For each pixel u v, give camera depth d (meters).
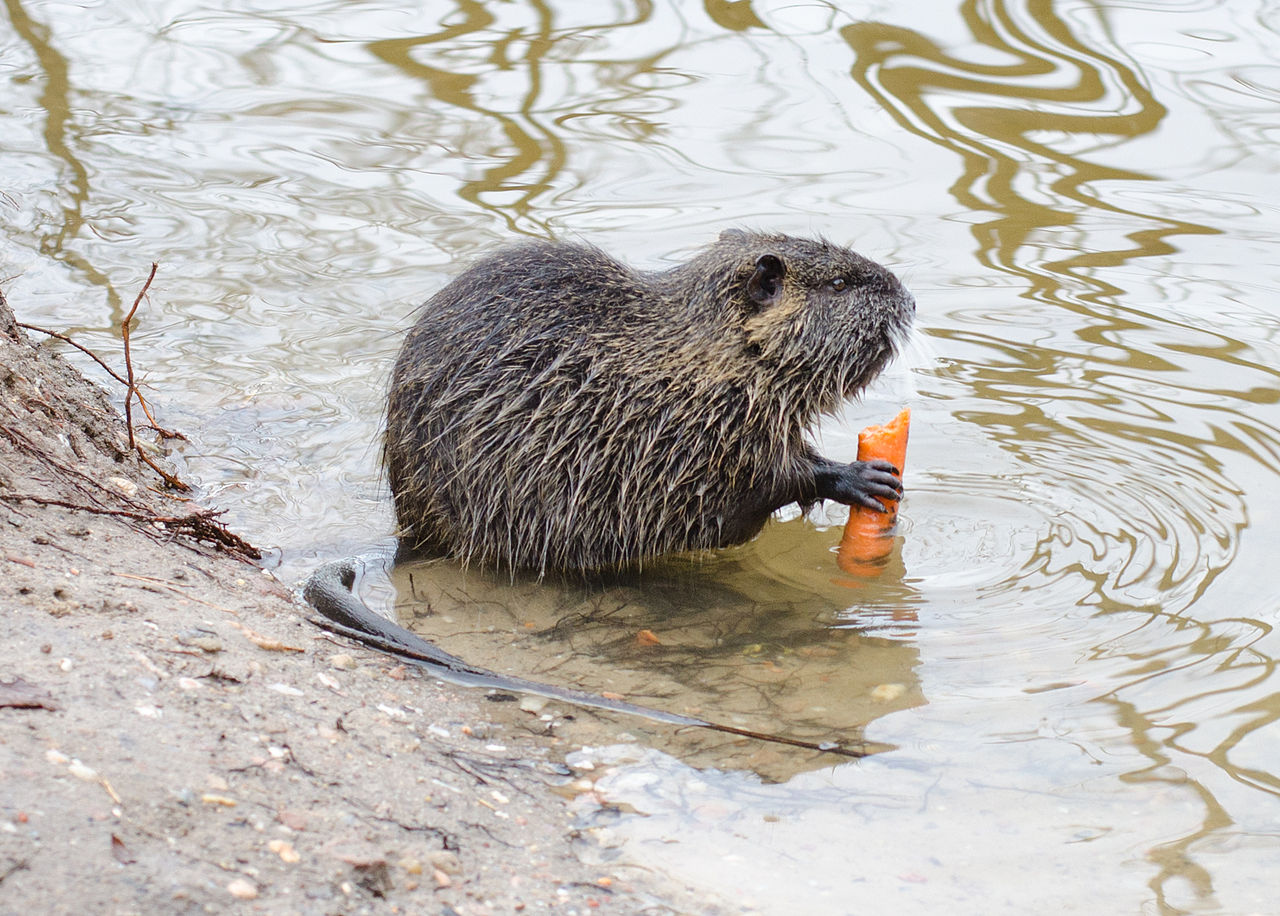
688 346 5.83
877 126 9.70
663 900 3.54
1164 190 8.90
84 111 9.98
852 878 3.69
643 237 8.34
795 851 3.81
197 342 7.58
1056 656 4.96
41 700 3.54
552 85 10.34
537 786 4.05
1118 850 3.82
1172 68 10.25
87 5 11.88
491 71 10.55
